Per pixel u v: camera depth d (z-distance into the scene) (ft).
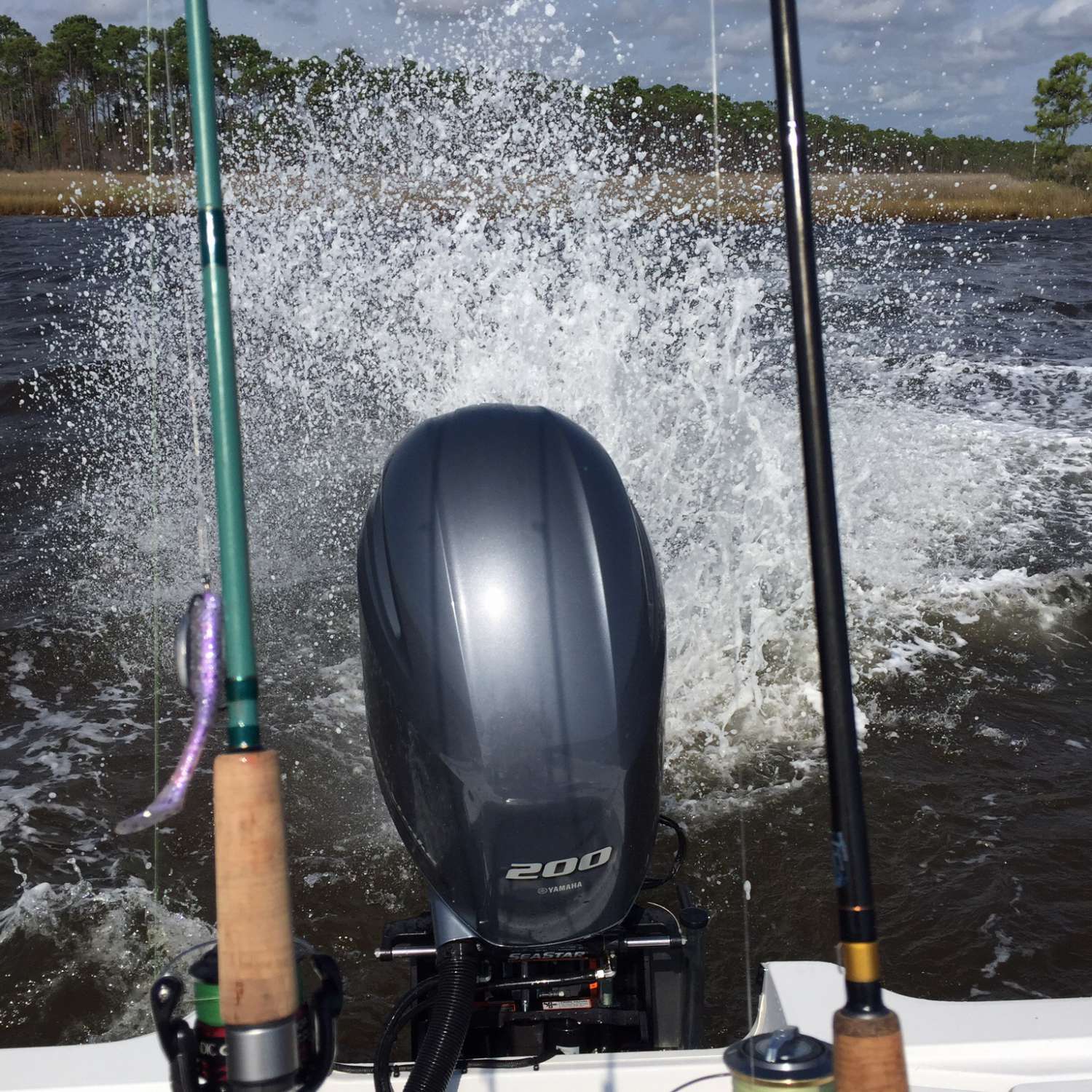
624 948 5.47
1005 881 10.66
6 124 161.79
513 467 5.70
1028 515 20.58
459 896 5.38
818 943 9.76
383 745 5.69
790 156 2.68
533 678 5.17
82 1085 4.80
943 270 55.62
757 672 14.78
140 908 10.47
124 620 17.04
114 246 76.07
